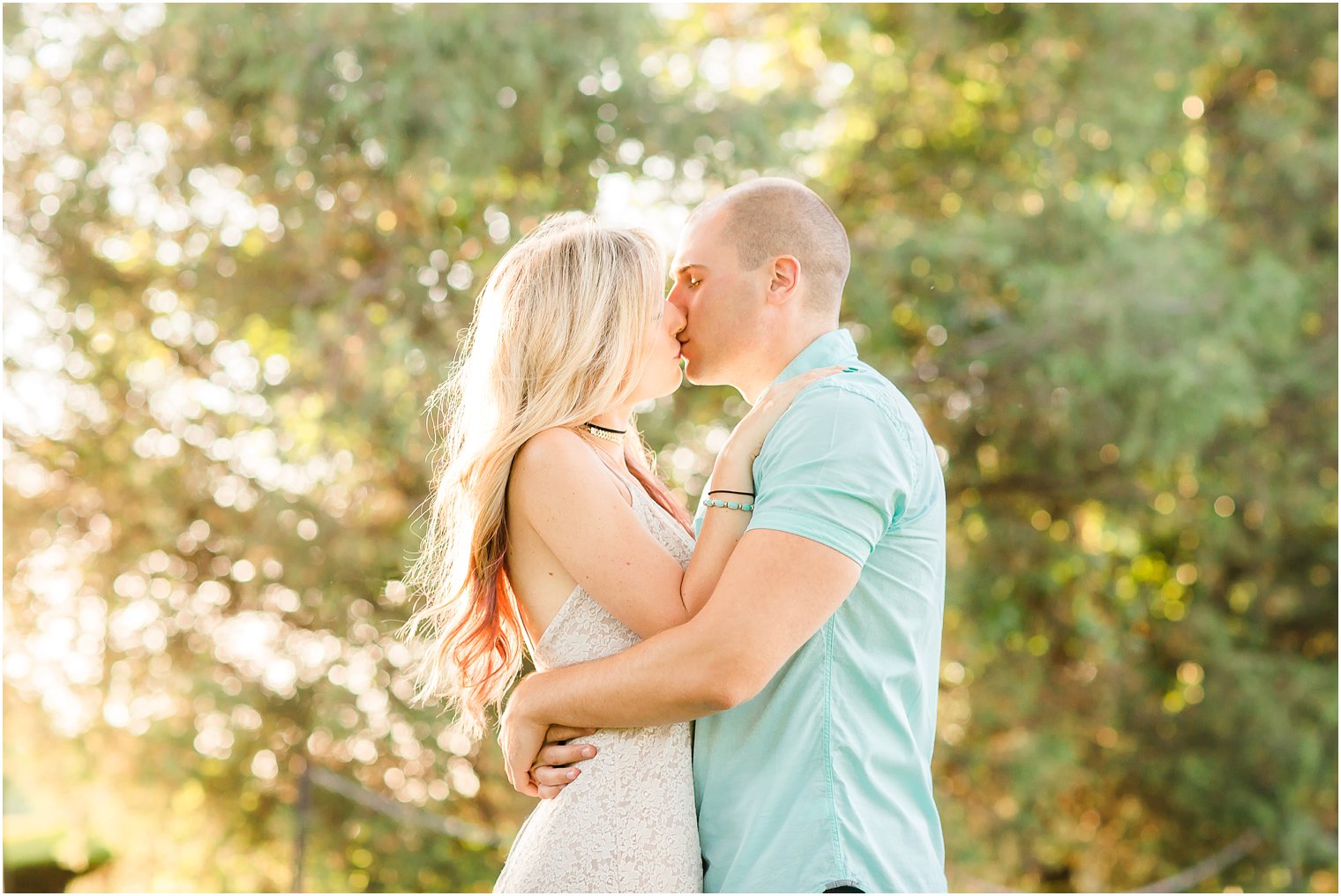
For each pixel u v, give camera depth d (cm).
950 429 783
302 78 646
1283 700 844
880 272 751
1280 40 895
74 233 689
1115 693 845
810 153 782
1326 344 842
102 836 737
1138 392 750
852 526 175
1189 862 877
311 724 660
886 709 185
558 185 720
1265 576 888
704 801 190
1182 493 853
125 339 709
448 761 682
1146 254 760
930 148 872
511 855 197
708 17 866
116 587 681
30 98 695
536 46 689
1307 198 885
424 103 657
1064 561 821
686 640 172
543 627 195
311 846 675
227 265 696
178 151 690
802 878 176
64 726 690
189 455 694
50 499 700
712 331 209
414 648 667
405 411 649
